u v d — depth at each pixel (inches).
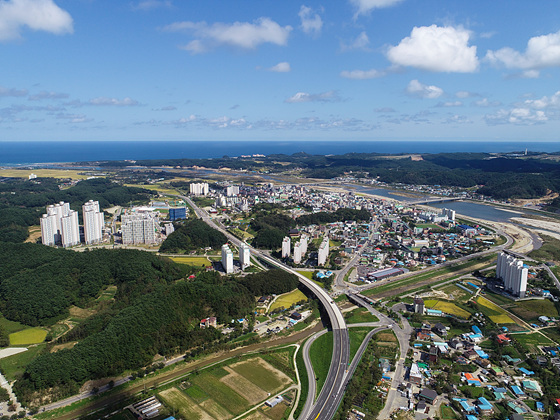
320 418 7071.9
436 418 7180.1
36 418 7130.9
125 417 7145.7
